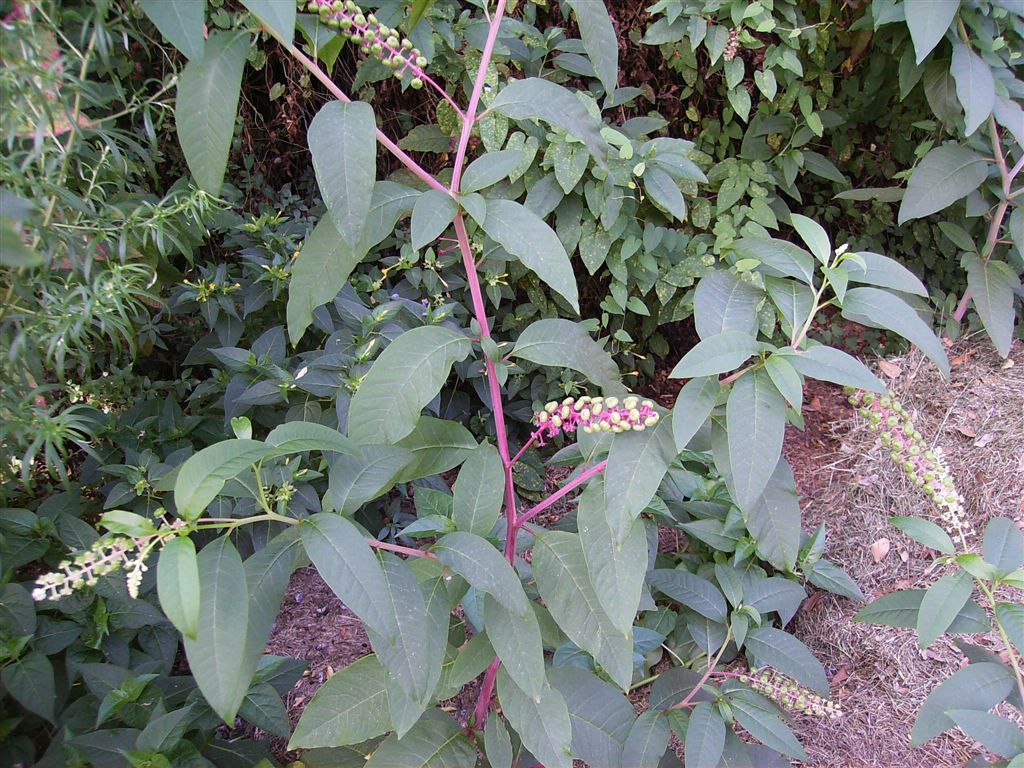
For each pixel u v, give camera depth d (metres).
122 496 1.09
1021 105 1.48
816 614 1.23
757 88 1.78
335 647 1.24
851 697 1.11
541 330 0.73
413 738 0.79
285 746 1.05
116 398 1.32
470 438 0.77
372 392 0.65
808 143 1.98
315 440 0.58
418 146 1.62
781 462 0.74
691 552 1.28
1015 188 1.45
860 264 0.65
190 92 0.55
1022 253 1.35
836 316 1.97
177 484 0.53
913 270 1.96
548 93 0.66
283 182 1.89
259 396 1.19
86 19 0.70
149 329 1.32
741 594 1.06
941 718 0.72
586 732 0.85
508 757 0.78
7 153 0.78
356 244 0.60
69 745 0.79
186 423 1.29
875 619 0.85
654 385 1.95
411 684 0.59
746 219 1.72
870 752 1.04
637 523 0.68
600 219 1.55
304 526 0.57
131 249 0.95
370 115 0.58
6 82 0.66
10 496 1.10
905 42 1.57
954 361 1.54
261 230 1.45
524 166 1.42
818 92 1.84
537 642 0.69
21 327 0.80
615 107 1.78
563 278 0.65
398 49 0.67
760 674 1.03
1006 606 0.72
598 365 0.73
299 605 1.33
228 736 1.05
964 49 1.24
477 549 0.64
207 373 1.61
